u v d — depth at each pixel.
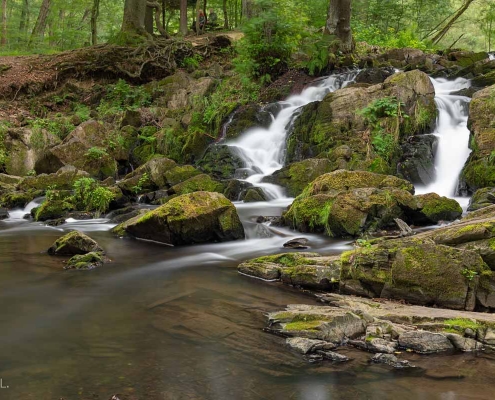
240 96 17.56
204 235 9.14
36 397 3.91
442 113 14.06
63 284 6.89
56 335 5.16
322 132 13.73
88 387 4.08
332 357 4.60
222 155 14.46
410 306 5.78
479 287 5.71
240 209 11.07
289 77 18.33
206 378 4.25
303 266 6.78
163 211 8.95
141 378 4.24
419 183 11.98
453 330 4.95
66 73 21.55
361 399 3.93
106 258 8.10
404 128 13.16
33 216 11.66
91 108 20.02
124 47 22.38
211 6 37.69
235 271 7.48
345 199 9.11
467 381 4.22
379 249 6.37
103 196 11.86
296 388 4.09
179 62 23.12
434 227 8.95
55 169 14.61
